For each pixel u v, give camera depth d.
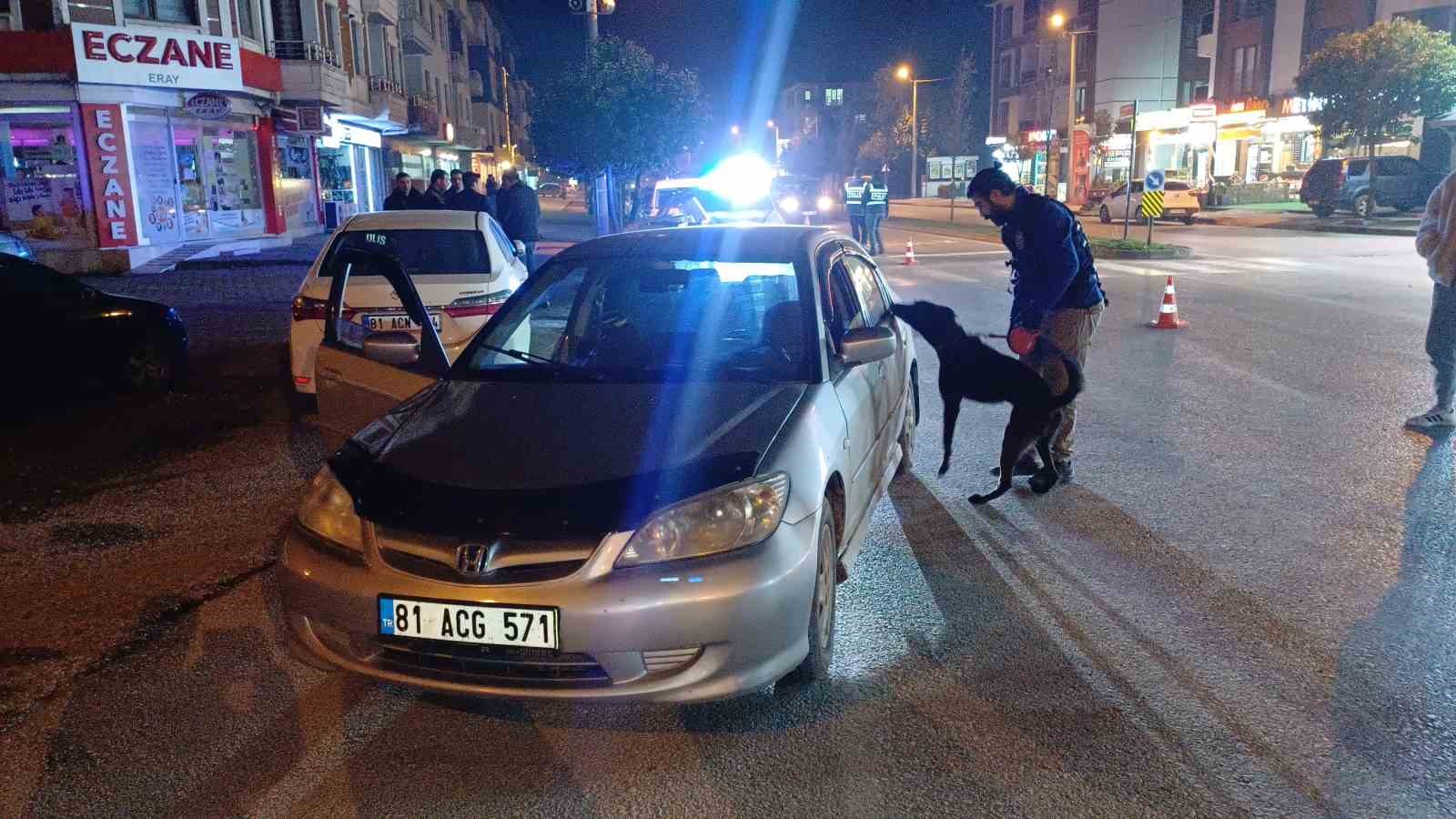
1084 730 3.40
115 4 19.89
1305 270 17.91
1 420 8.16
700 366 4.22
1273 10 40.19
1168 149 46.25
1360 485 5.93
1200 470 6.26
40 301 8.34
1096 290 5.78
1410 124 28.73
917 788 3.10
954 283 17.08
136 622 4.41
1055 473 5.72
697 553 3.15
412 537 3.20
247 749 3.39
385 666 3.29
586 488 3.26
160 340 9.03
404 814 3.03
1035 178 54.91
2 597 4.70
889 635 4.13
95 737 3.48
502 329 4.50
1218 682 3.71
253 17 24.02
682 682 3.12
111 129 19.88
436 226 8.29
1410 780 3.10
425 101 42.84
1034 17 56.62
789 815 2.99
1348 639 4.02
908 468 6.29
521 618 3.07
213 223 23.17
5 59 18.66
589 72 21.53
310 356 7.68
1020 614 4.30
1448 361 6.96
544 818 3.00
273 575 4.93
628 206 23.27
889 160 71.81
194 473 6.67
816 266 4.67
